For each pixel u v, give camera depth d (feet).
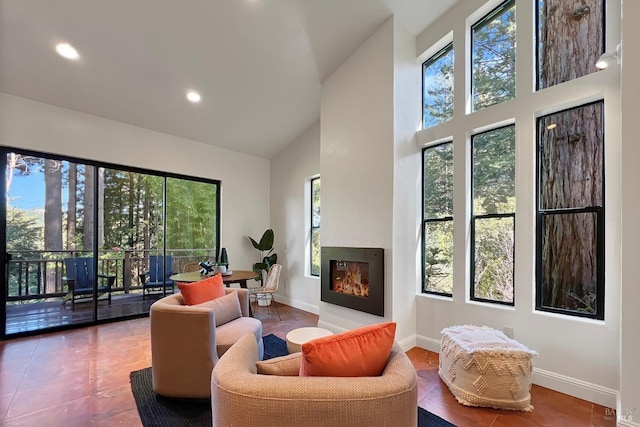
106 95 12.51
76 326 13.26
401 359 4.30
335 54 12.03
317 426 3.44
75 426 6.50
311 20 10.34
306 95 14.26
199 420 6.73
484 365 7.25
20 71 10.78
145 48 10.62
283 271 18.61
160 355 7.39
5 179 11.75
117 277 14.44
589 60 7.87
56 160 12.84
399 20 10.78
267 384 3.58
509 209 9.23
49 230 12.73
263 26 10.30
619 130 7.09
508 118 9.00
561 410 7.06
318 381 3.64
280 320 14.66
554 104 8.09
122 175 14.64
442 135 10.69
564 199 8.14
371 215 11.09
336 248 12.44
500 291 9.34
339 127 12.59
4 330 11.72
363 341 4.20
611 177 7.18
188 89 12.88
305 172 17.19
